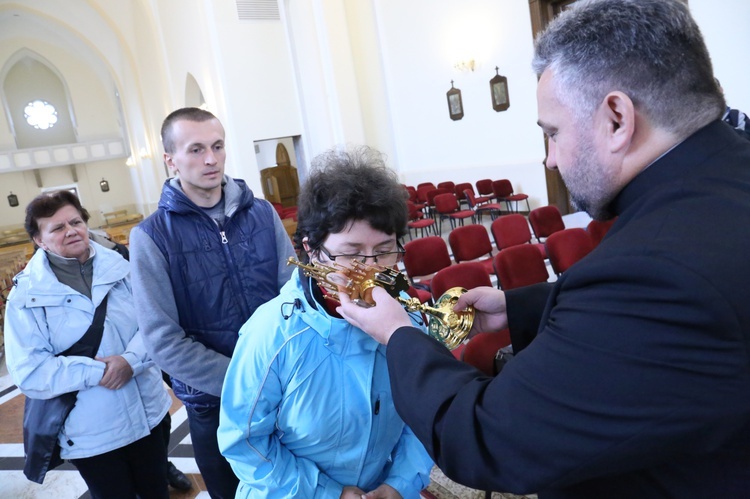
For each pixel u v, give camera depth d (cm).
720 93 60
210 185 144
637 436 49
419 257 397
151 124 1653
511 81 775
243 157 890
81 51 2016
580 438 51
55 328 154
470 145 888
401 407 67
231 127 880
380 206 83
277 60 918
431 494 196
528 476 55
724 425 49
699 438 49
